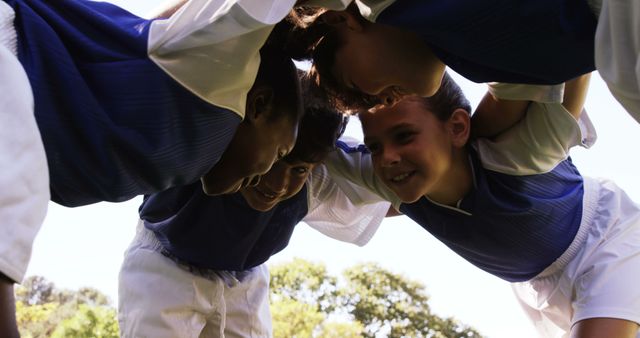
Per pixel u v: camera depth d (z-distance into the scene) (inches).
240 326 87.3
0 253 40.7
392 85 62.0
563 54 55.3
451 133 77.7
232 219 80.1
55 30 52.2
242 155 59.4
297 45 63.5
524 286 87.3
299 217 86.4
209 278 83.7
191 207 79.7
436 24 55.1
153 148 51.5
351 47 61.2
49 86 49.3
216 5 51.8
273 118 59.1
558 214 80.6
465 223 81.7
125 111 51.0
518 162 77.0
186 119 52.2
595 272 79.0
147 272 83.3
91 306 238.5
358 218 93.2
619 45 48.3
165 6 58.9
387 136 75.2
